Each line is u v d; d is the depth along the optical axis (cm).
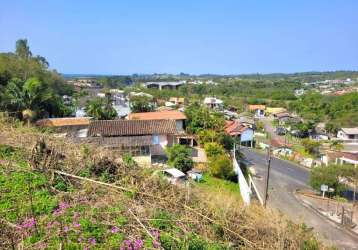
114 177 605
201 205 564
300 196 2094
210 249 448
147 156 2078
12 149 649
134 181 594
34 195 495
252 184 2050
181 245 434
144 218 484
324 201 2027
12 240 380
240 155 2956
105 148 704
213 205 571
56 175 571
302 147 3894
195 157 2309
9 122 888
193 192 604
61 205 474
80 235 413
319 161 3152
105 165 627
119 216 475
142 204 534
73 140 748
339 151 3206
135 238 428
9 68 3369
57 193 517
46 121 2509
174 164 1950
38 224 426
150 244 417
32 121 2409
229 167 1988
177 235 463
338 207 1902
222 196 642
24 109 2441
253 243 513
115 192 550
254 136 4228
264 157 3222
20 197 485
